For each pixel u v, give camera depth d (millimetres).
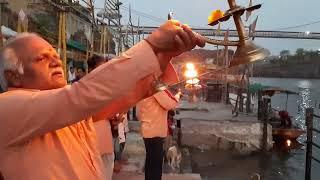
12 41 1669
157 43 1470
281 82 97875
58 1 7473
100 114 1891
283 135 14484
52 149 1565
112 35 17375
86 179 1623
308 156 8438
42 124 1456
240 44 1551
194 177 5750
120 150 6902
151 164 4688
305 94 61438
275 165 11984
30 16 10383
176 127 12898
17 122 1476
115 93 1426
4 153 1530
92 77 1440
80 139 1699
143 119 4656
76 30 14602
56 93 1467
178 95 4746
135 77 1435
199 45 1527
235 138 12781
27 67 1608
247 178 10219
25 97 1496
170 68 1735
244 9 1531
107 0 14469
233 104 20734
